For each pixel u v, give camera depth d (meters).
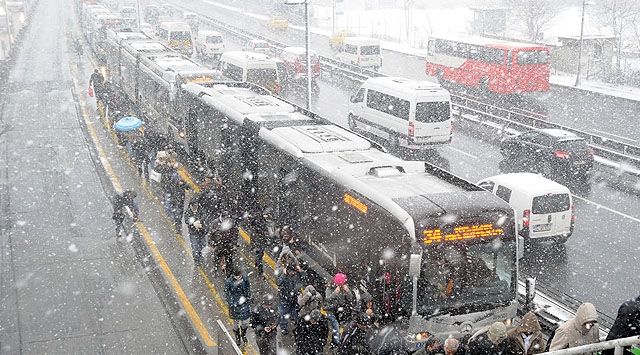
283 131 15.62
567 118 32.28
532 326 8.20
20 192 20.50
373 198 11.14
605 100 36.91
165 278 14.44
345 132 15.66
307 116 17.91
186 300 13.43
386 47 59.12
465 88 40.22
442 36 41.31
